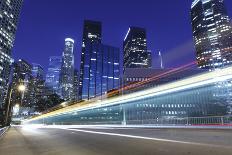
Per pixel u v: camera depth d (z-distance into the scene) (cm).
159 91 7319
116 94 14775
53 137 1839
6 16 18975
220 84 16300
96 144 1241
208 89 15988
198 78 4534
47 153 965
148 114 14862
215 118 3014
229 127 2597
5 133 2478
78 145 1218
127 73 14600
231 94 16188
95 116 18738
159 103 15212
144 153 894
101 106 11419
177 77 14500
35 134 2300
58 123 9544
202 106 15700
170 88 6606
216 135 1569
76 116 13588
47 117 12888
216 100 16038
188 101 15588
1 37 18162
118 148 1058
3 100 18062
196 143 1124
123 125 4988
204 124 3162
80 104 13550
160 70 14725
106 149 1039
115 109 19250
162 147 1033
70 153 952
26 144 1313
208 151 883
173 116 15112
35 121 15312
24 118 18125
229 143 1091
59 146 1194
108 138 1614
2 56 18225
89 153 938
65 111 13338
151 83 14438
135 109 14762
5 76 18612
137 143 1227
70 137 1797
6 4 18975
